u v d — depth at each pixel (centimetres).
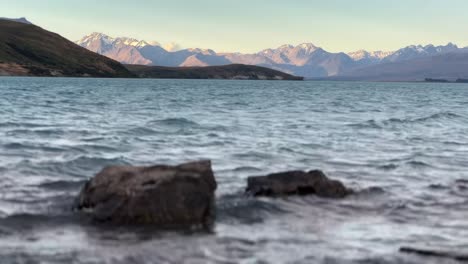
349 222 1473
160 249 1197
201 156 2619
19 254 1139
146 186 1436
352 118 5228
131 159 2486
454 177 2205
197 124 4178
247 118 5006
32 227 1359
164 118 4759
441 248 1239
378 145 3162
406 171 2327
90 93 10656
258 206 1605
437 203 1725
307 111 6262
